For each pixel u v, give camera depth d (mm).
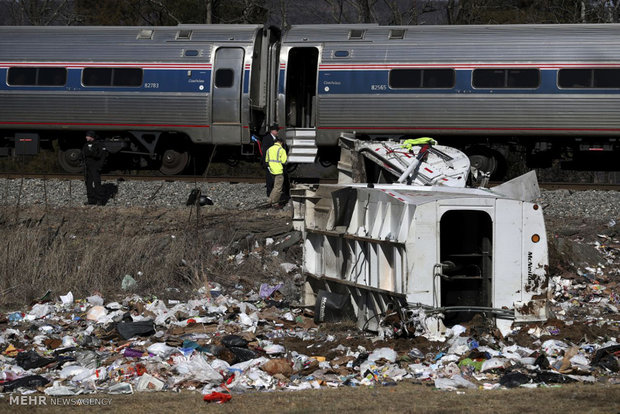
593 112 72000
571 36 72812
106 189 69250
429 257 30656
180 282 45812
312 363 28641
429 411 22422
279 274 47062
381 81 74625
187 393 25750
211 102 76938
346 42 75812
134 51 77750
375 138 76562
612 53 71938
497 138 76688
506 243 31500
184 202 65000
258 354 30500
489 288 32594
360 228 35312
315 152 77375
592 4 128000
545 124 72812
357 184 39125
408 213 31031
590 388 25359
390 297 32281
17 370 29047
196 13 139250
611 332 33156
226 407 23500
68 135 81562
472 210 31562
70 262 46000
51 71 78250
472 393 24812
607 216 59500
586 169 78938
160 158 82500
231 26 78812
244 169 130375
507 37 73625
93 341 33469
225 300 41062
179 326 36031
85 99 77812
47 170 128750
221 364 28734
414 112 74312
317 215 39750
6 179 73625
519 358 28766
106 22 146125
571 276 45750
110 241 48500
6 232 48031
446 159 50281
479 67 73250
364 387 26016
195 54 77250
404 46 74688
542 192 68062
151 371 27812
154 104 77312
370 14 132125
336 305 36000
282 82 77750
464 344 29984
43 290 43656
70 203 62938
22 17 151375
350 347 31328
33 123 78812
